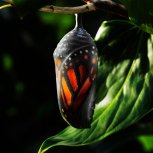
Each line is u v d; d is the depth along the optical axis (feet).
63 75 0.59
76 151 1.15
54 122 1.30
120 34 0.66
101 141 0.88
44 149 0.59
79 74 0.58
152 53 0.65
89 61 0.58
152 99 0.62
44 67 1.30
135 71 0.65
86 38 0.59
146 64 0.65
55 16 1.25
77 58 0.58
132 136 0.82
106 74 0.65
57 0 0.74
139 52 0.65
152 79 0.63
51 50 1.30
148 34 0.65
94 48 0.59
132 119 0.61
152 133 0.81
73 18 1.26
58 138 0.60
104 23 0.66
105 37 0.66
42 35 1.30
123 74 0.65
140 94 0.63
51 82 1.30
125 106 0.62
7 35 1.30
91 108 0.59
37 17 1.27
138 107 0.62
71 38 0.59
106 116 0.62
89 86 0.59
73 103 0.59
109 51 0.66
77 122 0.59
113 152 0.94
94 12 1.03
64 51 0.59
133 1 0.57
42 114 1.30
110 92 0.64
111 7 0.61
